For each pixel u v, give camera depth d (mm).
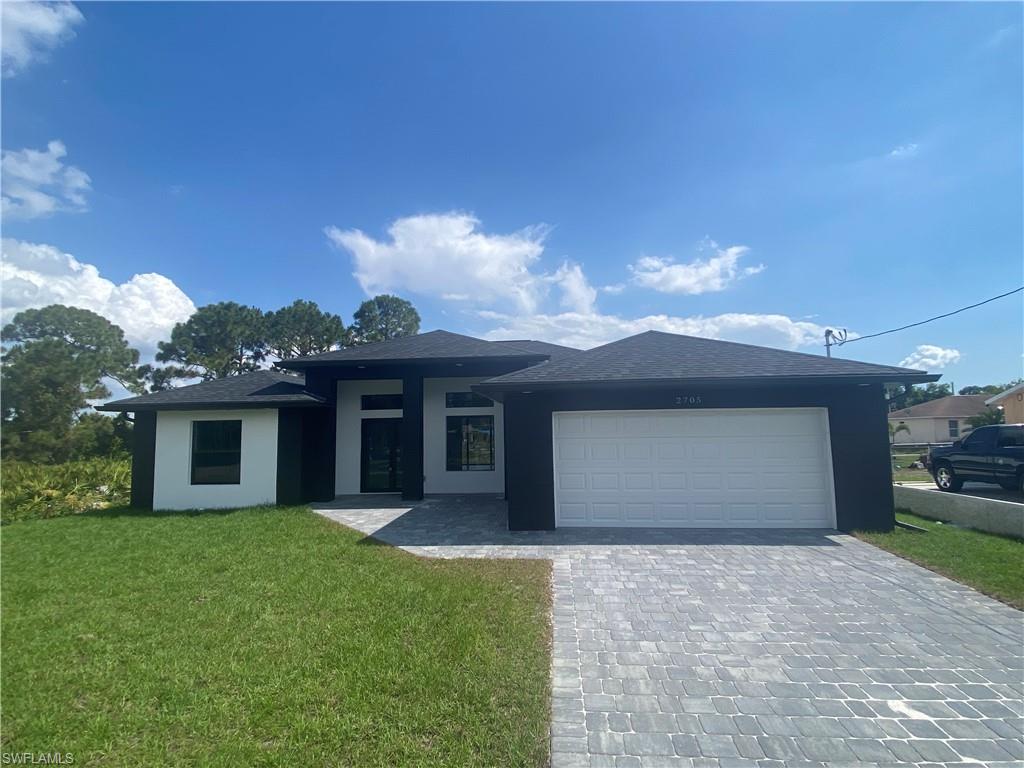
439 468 15000
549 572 6422
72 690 3645
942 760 2811
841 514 8734
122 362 33719
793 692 3553
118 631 4703
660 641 4406
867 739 3008
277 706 3340
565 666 3957
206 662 4004
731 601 5379
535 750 2881
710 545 7793
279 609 5188
